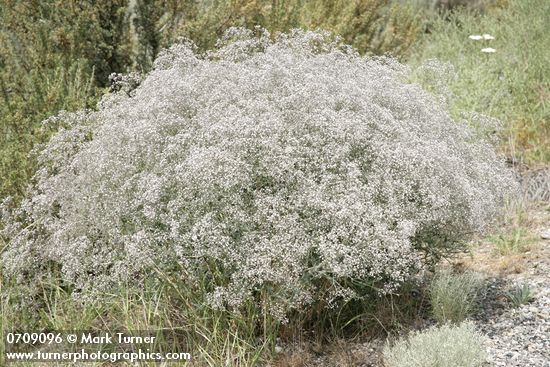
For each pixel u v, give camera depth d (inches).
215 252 150.5
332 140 161.8
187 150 165.0
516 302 178.2
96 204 170.9
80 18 253.4
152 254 160.9
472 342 145.5
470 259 211.0
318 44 252.1
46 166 205.2
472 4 416.2
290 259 149.2
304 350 165.9
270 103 173.9
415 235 173.5
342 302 171.3
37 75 229.8
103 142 174.2
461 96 287.3
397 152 160.9
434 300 173.2
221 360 155.6
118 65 268.2
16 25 256.2
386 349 153.1
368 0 330.0
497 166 199.5
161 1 267.7
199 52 267.1
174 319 173.0
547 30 345.4
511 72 316.5
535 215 235.0
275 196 155.7
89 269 174.1
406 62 345.7
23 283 191.5
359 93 174.6
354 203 154.0
